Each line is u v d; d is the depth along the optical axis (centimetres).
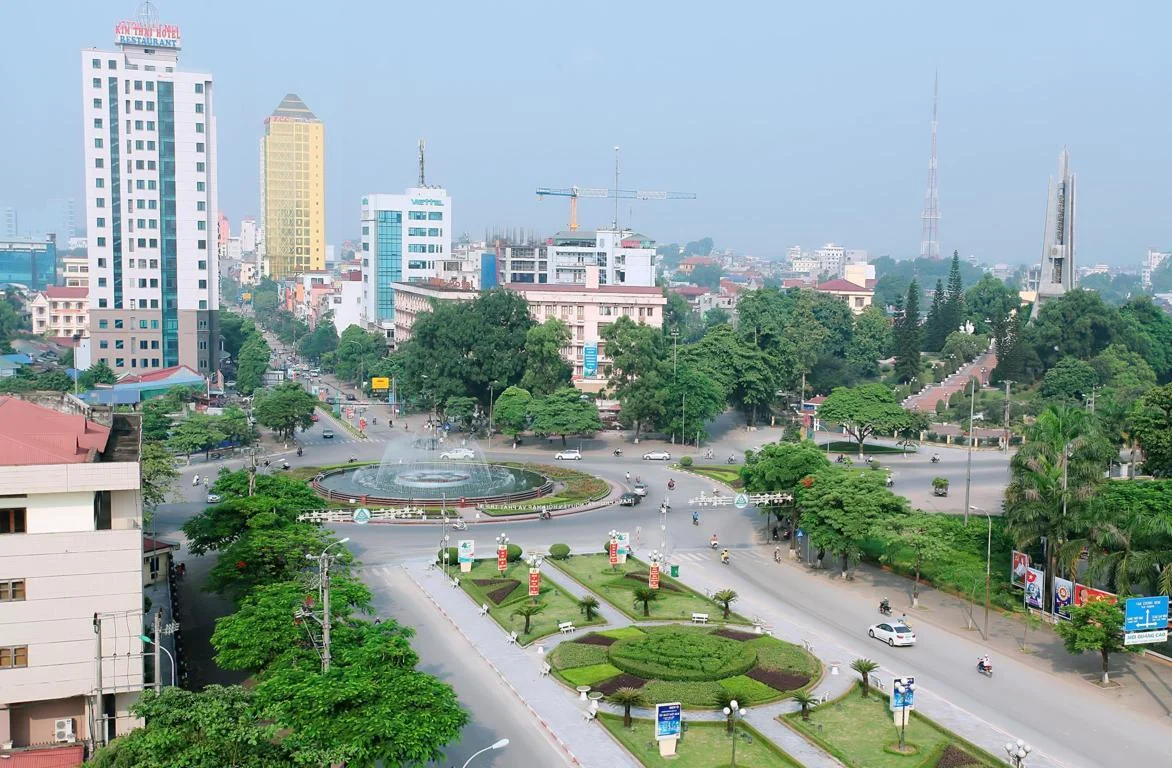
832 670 7575
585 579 9869
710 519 12625
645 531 11950
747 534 11956
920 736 6475
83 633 6059
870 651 8075
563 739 6372
